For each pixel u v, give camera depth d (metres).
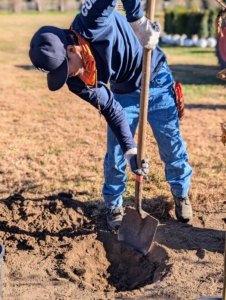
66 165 5.83
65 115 8.45
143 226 3.96
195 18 20.23
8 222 4.33
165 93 3.90
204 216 4.55
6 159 6.04
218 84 11.57
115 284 3.81
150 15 3.28
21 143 6.71
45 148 6.49
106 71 3.38
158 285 3.49
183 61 15.60
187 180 4.27
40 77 12.40
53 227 4.30
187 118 8.27
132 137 3.70
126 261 4.00
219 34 2.96
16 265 3.80
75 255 3.93
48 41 3.02
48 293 3.44
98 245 4.09
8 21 31.14
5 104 9.26
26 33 24.05
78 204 4.70
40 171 5.62
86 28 3.19
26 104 9.32
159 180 5.23
